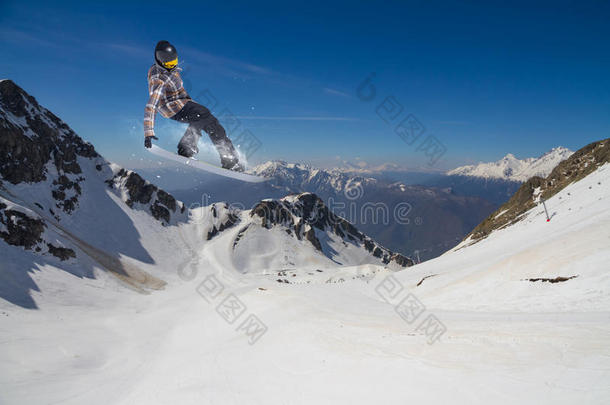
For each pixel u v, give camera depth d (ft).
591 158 152.05
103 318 106.42
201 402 20.57
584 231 55.57
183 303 137.80
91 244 272.72
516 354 16.94
